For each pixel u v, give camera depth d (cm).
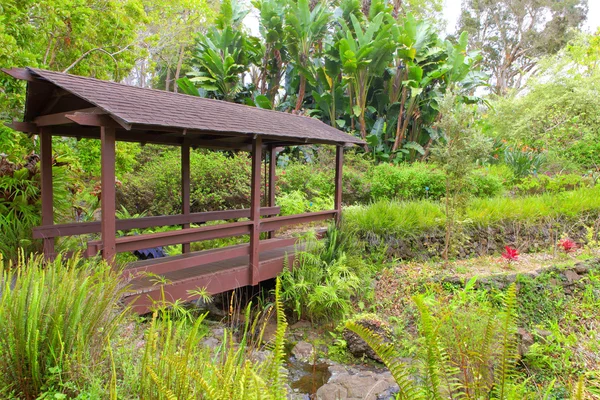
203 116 442
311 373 415
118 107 354
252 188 502
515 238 679
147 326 329
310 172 984
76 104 420
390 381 387
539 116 1186
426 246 648
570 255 619
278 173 970
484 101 1230
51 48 691
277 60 1322
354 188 945
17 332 189
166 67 2070
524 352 396
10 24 516
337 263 552
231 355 183
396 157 1166
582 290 541
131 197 867
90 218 621
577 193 803
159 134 528
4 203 468
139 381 196
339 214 637
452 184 612
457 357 225
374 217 653
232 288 488
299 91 1276
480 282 519
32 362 186
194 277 444
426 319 179
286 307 539
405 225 650
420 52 1162
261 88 1326
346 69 1077
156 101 430
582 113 1136
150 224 530
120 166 708
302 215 581
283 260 550
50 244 430
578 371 366
